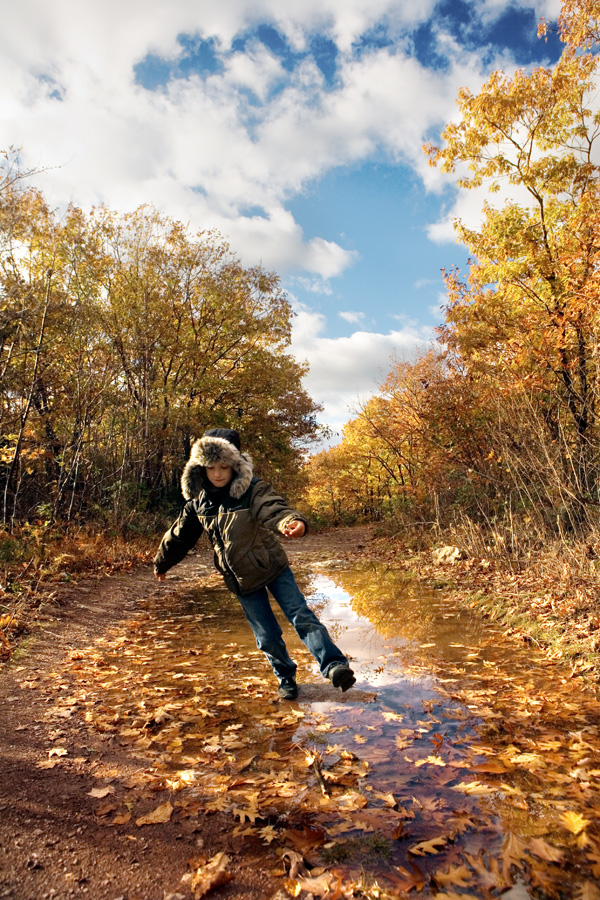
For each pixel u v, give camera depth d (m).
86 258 13.48
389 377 14.99
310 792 2.34
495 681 3.75
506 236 9.98
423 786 2.34
